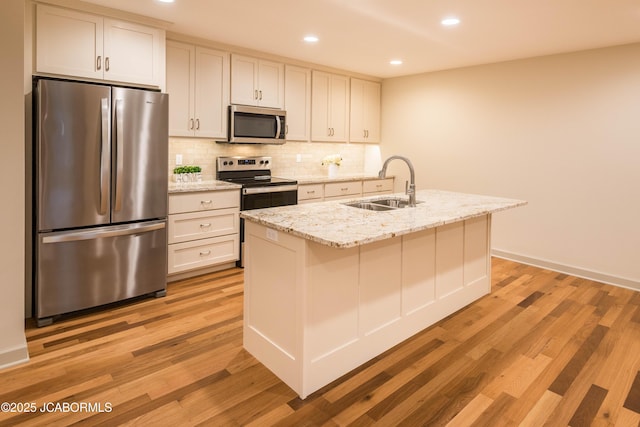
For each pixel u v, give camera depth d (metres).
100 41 3.20
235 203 4.21
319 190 5.09
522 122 4.62
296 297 2.16
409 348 2.70
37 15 2.92
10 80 2.31
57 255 2.95
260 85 4.58
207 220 4.01
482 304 3.48
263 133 4.63
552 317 3.22
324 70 5.23
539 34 3.64
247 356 2.57
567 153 4.32
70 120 2.89
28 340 2.73
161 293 3.55
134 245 3.32
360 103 5.77
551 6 2.96
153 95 3.29
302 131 5.09
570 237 4.36
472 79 5.03
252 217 2.45
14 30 2.29
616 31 3.51
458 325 3.06
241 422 1.96
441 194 3.73
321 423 1.96
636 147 3.88
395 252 2.64
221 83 4.27
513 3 2.92
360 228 2.18
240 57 4.37
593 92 4.10
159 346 2.68
